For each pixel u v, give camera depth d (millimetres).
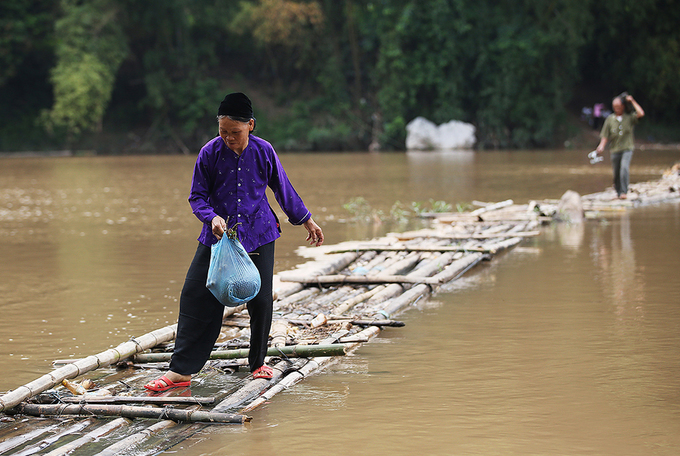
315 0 68875
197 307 5965
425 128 64188
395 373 6176
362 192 24297
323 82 69938
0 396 5305
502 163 40469
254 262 6043
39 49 67375
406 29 64750
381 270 10383
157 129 68312
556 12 64375
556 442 4688
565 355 6539
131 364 6617
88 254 12617
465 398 5531
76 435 5023
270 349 6594
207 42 71312
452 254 11469
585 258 11461
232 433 4969
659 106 66188
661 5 64750
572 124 68250
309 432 4949
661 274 10047
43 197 24328
